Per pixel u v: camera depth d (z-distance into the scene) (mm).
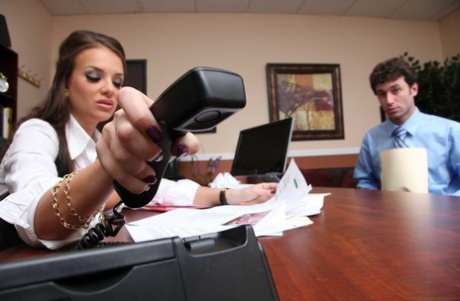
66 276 158
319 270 268
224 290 184
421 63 3221
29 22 2414
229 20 2953
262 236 400
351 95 3053
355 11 3055
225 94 224
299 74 2965
